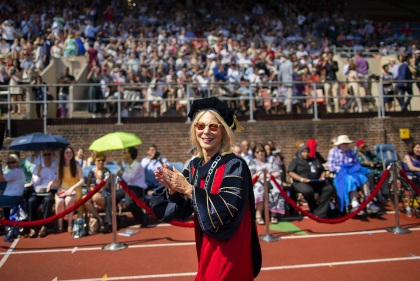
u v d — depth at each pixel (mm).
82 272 5340
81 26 18953
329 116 12320
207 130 3004
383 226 7430
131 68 15672
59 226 7469
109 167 9977
